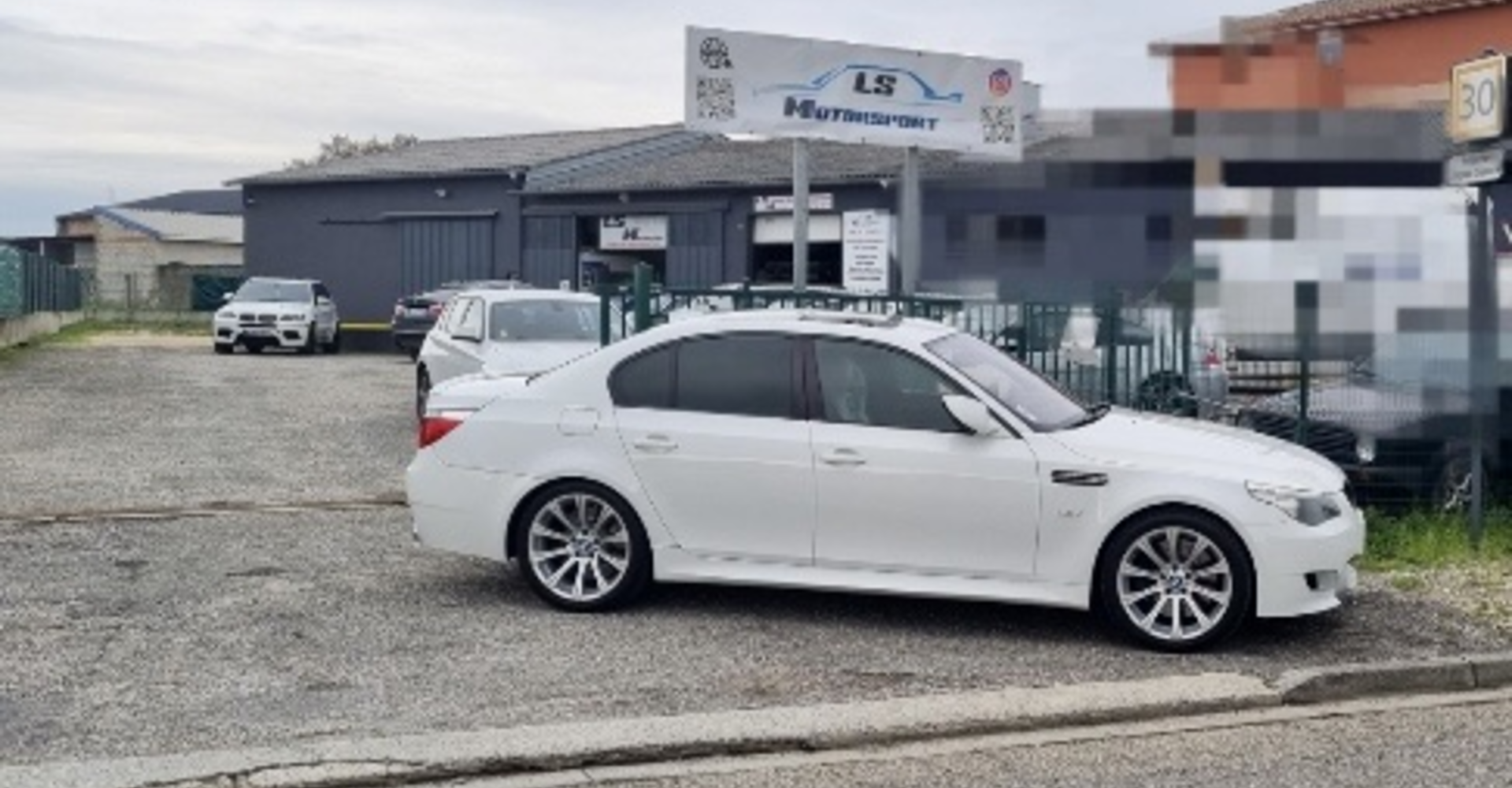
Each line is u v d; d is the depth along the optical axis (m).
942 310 11.70
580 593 8.59
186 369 28.02
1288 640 8.12
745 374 8.49
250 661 7.57
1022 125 17.30
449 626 8.27
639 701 7.00
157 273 59.66
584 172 36.81
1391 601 8.87
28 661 7.51
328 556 10.07
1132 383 11.65
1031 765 6.31
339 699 6.98
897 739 6.62
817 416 8.33
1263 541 7.77
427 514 8.84
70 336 40.22
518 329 15.86
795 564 8.32
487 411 8.78
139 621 8.31
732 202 32.81
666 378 8.59
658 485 8.45
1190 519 7.84
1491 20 32.53
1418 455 10.67
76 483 13.06
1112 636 8.24
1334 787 6.03
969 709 6.82
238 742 6.38
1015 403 8.30
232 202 75.62
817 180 30.59
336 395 22.44
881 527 8.17
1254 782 6.09
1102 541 7.94
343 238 39.94
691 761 6.36
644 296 10.89
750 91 15.15
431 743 6.26
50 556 9.91
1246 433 8.67
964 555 8.10
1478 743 6.62
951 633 8.28
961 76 16.11
